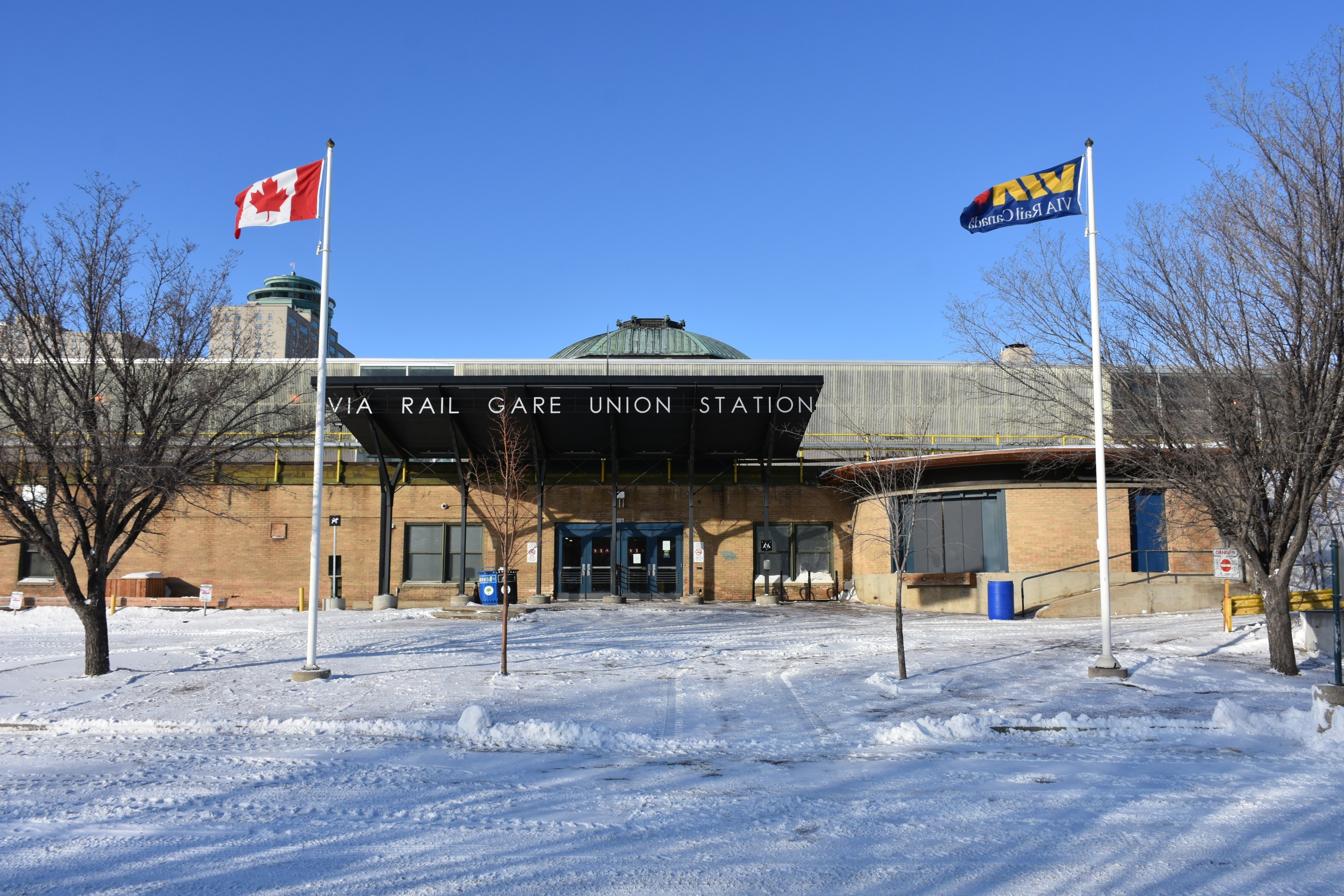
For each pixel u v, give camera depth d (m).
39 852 6.63
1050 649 17.23
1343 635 15.02
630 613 26.11
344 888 5.93
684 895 5.84
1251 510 14.48
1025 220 15.25
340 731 11.36
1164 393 15.59
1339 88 13.41
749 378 27.08
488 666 15.91
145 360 15.72
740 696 13.30
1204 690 13.20
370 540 31.42
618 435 30.06
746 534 31.78
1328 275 13.21
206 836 7.04
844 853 6.70
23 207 14.62
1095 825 7.35
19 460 15.80
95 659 15.25
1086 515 25.78
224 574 31.25
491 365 36.66
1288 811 7.70
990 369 35.19
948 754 10.11
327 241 15.45
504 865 6.41
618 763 9.80
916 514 27.84
